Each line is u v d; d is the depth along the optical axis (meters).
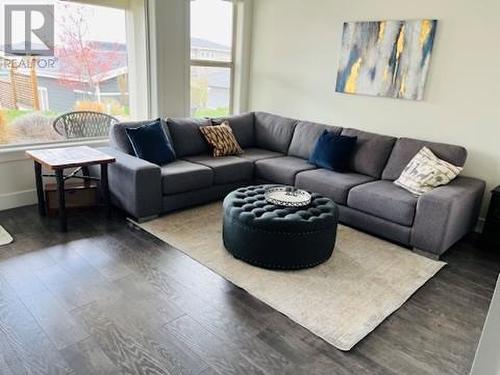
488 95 3.40
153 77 4.32
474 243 3.38
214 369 1.81
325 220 2.71
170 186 3.49
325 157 3.96
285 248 2.64
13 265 2.61
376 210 3.26
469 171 3.62
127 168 3.29
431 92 3.72
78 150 3.51
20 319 2.08
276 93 5.10
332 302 2.38
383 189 3.36
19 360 1.80
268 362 1.87
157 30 4.17
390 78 3.96
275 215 2.69
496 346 1.04
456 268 2.91
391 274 2.75
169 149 3.85
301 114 4.89
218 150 4.23
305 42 4.63
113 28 4.08
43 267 2.61
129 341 1.96
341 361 1.91
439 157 3.47
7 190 3.58
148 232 3.23
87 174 3.82
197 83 4.95
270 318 2.20
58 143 3.90
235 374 1.79
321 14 4.41
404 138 3.77
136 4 4.12
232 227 2.80
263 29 5.04
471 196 3.16
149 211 3.41
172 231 3.27
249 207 2.84
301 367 1.85
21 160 3.60
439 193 2.99
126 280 2.50
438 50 3.60
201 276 2.60
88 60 3.97
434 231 2.96
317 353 1.95
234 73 5.32
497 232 3.18
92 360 1.82
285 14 4.76
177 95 4.59
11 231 3.13
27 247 2.88
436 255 3.01
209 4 4.77
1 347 1.88
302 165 4.06
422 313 2.33
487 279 2.77
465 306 2.42
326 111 4.62
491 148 3.46
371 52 4.04
